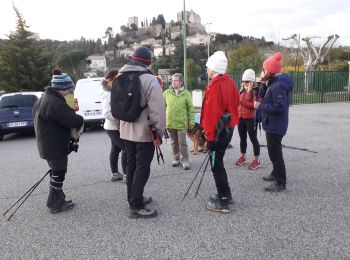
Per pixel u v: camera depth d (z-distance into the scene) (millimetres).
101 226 3916
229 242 3438
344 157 6547
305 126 10562
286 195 4645
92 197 4863
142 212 4082
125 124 4004
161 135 3928
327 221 3820
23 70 34625
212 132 4004
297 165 6082
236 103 4184
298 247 3293
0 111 10516
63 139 4227
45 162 7156
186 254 3250
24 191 5250
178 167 6258
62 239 3643
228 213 4113
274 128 4645
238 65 33781
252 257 3152
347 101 19500
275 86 4574
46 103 4047
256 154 5918
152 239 3564
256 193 4758
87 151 8016
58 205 4336
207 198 4652
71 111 4141
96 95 11195
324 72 18938
